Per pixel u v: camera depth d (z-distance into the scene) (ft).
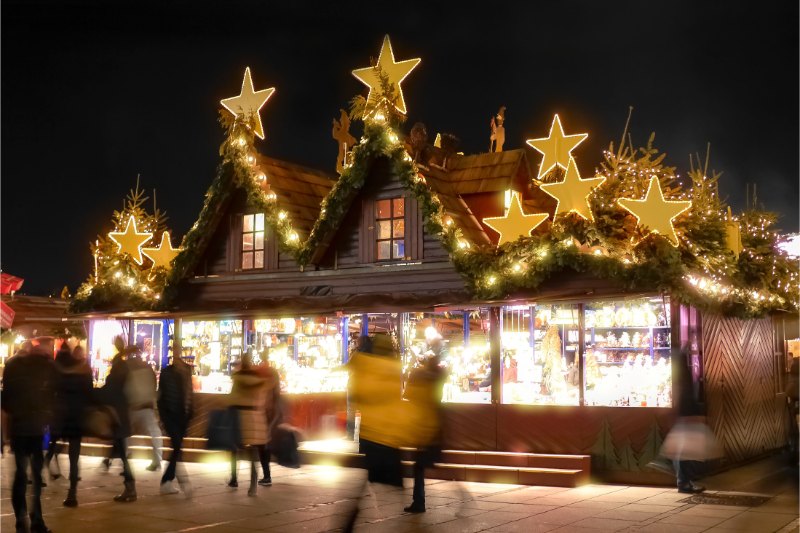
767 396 63.98
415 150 60.59
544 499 44.62
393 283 59.72
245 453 60.29
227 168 65.87
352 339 67.00
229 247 67.41
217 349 67.92
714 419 52.47
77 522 38.52
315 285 62.95
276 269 64.85
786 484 49.21
